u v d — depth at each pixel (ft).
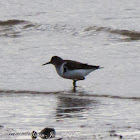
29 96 49.39
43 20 88.53
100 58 63.82
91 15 89.45
